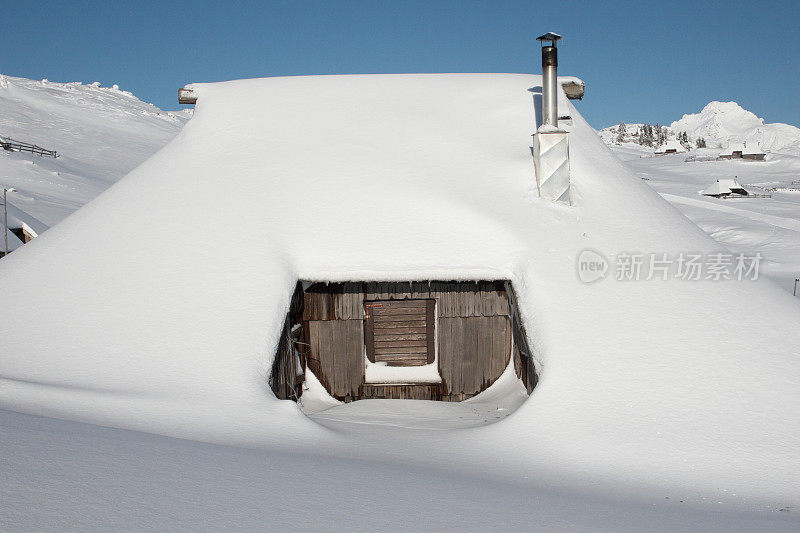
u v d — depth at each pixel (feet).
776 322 23.53
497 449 18.65
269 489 11.75
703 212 183.01
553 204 29.48
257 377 21.27
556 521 11.89
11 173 159.53
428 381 29.32
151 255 26.61
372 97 38.32
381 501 11.89
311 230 27.91
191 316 23.41
